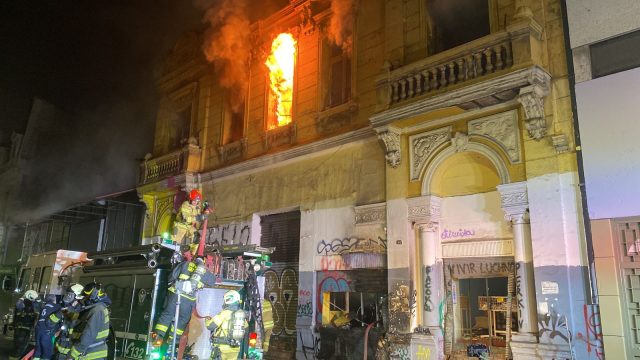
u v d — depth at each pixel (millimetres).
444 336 10023
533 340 8414
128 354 6750
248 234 14680
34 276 11828
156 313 6582
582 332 7965
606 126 8227
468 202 10266
